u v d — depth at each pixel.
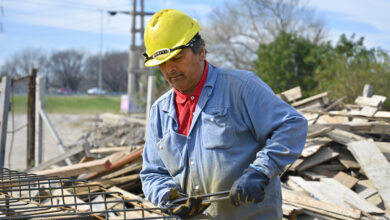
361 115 6.14
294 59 14.39
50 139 11.34
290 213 3.60
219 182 2.08
